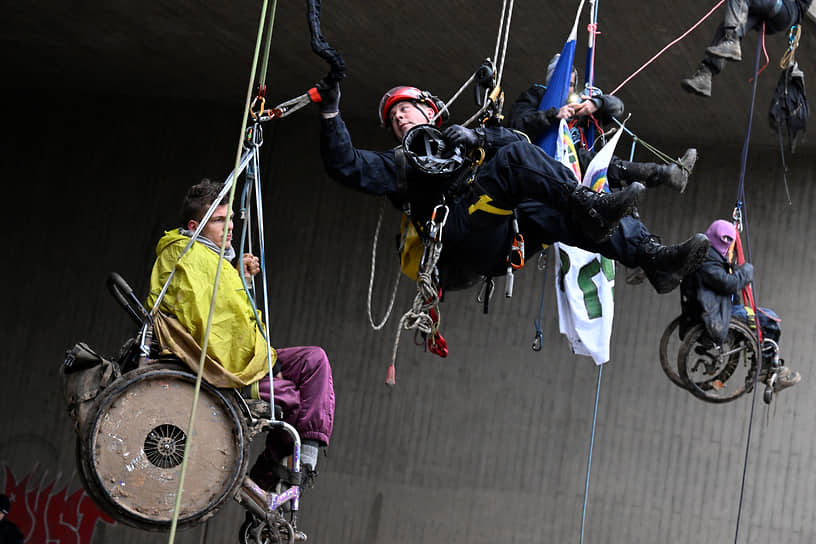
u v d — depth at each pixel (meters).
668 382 11.27
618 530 11.05
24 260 13.78
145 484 3.52
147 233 13.54
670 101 10.51
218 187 4.07
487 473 11.64
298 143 13.16
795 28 5.81
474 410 11.86
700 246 3.88
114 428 3.51
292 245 12.88
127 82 13.27
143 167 13.74
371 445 12.02
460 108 11.77
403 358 12.22
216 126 13.61
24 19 11.33
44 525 12.73
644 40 8.92
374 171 3.93
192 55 11.61
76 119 14.11
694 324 6.36
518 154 3.91
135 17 10.62
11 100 14.35
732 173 11.57
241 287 3.90
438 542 11.56
